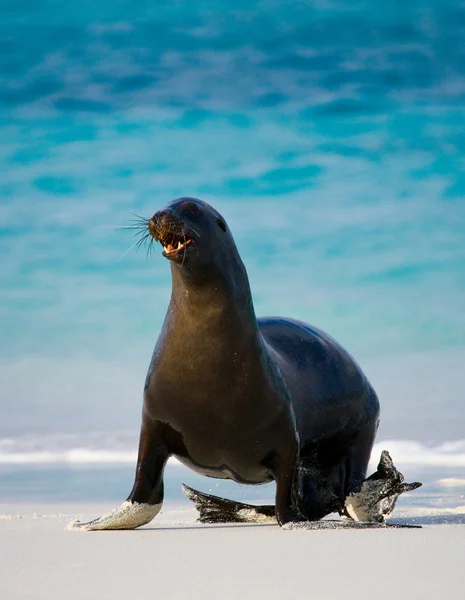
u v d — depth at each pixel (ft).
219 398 94.43
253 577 63.31
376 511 102.17
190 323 93.56
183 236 90.07
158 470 97.66
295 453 98.48
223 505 103.86
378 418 119.85
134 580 62.59
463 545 77.46
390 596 57.26
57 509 126.52
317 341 114.73
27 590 59.52
